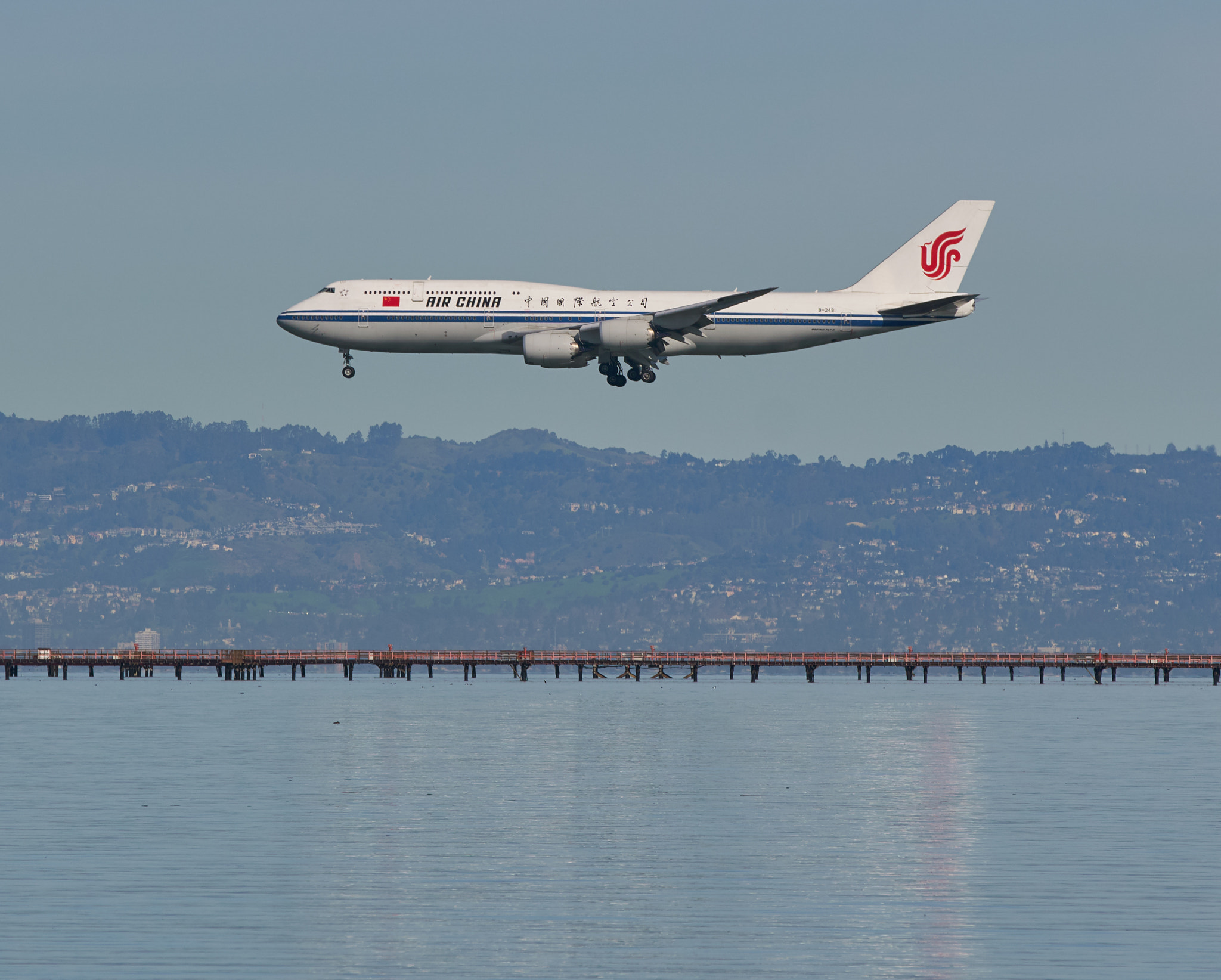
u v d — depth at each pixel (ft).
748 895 490.08
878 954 415.03
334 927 443.73
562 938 432.25
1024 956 413.39
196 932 437.58
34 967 399.24
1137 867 540.52
